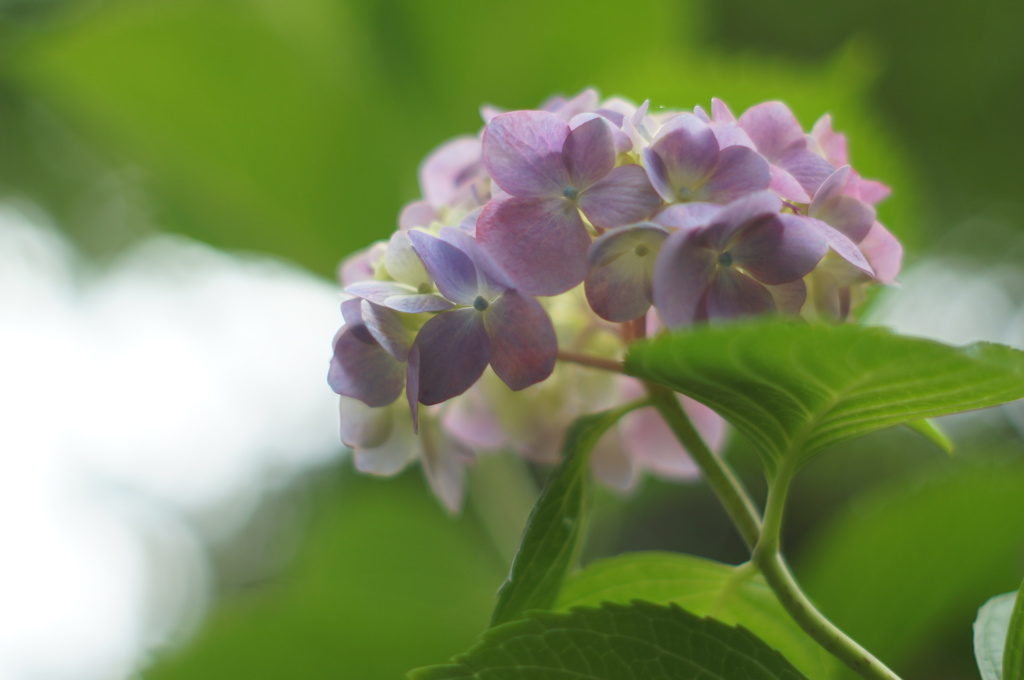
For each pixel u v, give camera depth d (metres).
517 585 1.02
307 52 1.47
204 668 1.12
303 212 1.56
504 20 1.52
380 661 1.12
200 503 3.41
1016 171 2.88
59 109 1.63
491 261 1.00
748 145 1.01
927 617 1.12
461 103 1.58
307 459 3.11
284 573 1.55
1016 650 1.00
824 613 1.12
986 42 2.78
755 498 2.35
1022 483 1.10
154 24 1.35
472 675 1.00
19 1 1.42
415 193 1.56
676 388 1.00
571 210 1.01
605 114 1.03
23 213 3.04
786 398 1.00
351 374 1.03
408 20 1.53
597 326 1.06
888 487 1.12
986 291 2.88
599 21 1.54
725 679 1.00
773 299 1.01
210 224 1.65
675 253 0.99
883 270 1.04
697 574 1.06
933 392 0.98
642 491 1.75
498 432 1.11
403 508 1.35
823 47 2.80
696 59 1.39
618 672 1.00
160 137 1.51
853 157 1.38
